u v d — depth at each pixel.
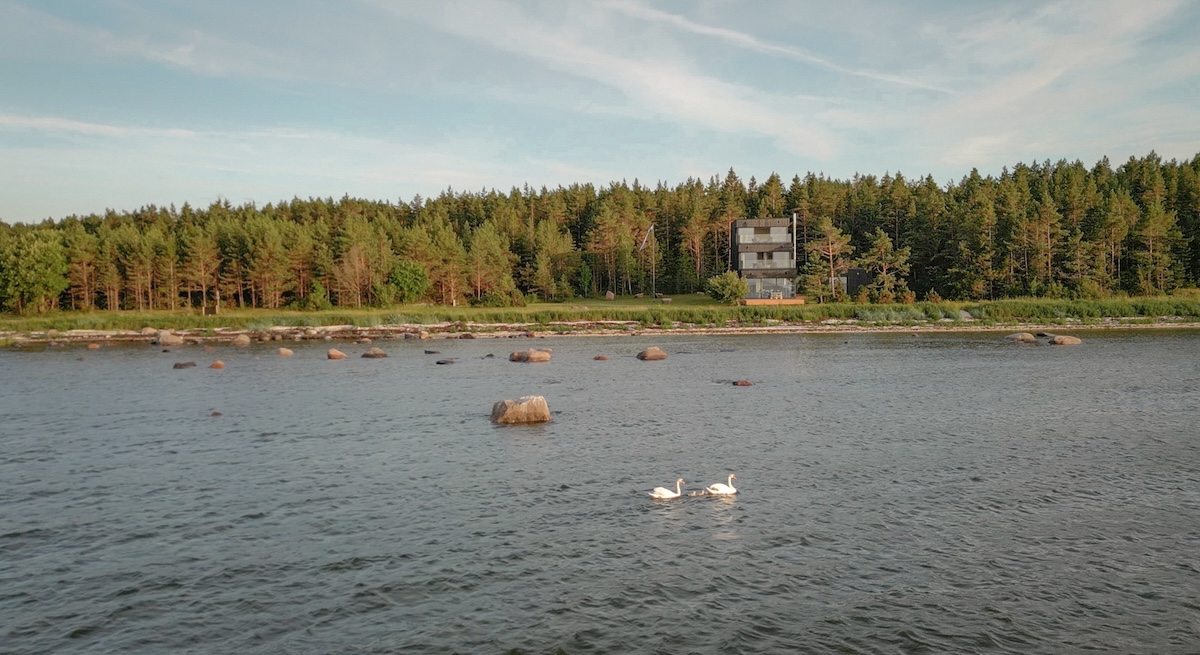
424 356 74.00
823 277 125.50
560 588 17.66
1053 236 123.62
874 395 46.19
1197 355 65.19
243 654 14.80
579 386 51.09
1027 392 46.41
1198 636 15.09
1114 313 106.12
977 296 121.25
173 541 21.12
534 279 143.38
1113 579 17.83
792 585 17.69
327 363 67.62
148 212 195.38
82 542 21.11
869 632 15.36
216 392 49.56
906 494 24.83
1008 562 18.92
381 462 29.91
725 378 54.88
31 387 52.41
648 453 31.06
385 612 16.55
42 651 14.98
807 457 30.17
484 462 29.77
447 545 20.53
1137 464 28.36
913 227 141.75
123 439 34.62
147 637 15.54
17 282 116.56
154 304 133.88
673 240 167.38
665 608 16.55
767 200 167.00
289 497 25.19
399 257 140.00
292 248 133.38
